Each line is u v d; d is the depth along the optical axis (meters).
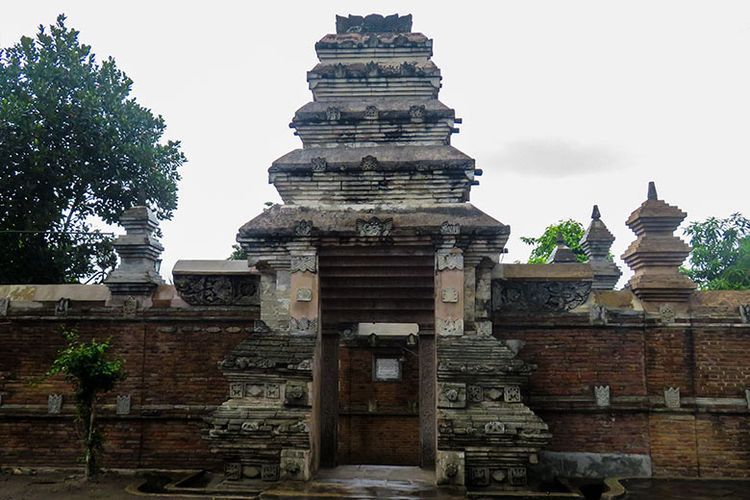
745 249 29.98
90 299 15.91
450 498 10.69
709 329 14.86
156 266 16.58
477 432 11.67
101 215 25.33
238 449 12.20
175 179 27.58
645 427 14.56
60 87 23.81
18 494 12.20
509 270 15.43
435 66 16.06
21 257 22.78
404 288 14.68
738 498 11.92
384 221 13.34
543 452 14.50
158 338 15.52
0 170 22.23
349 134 15.36
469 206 14.12
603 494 11.93
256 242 13.66
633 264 16.00
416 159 14.62
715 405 14.48
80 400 13.73
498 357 12.48
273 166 14.58
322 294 14.85
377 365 20.86
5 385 15.48
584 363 14.84
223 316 15.40
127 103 25.50
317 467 13.48
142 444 15.07
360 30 17.03
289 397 12.34
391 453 20.27
